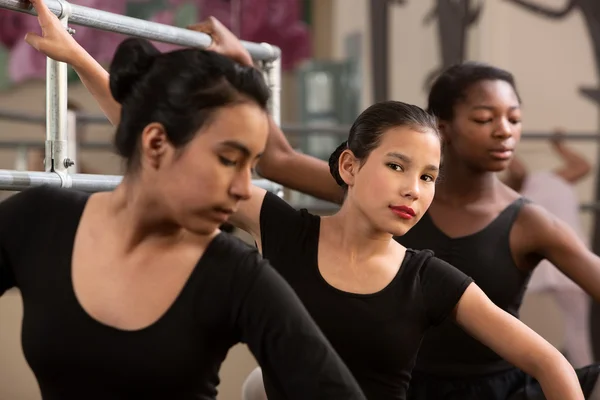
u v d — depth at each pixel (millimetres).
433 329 2482
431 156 1878
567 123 7609
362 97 8336
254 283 1440
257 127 1382
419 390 2504
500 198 2590
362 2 8398
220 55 1394
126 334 1427
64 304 1456
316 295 1946
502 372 2510
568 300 5676
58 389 1478
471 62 2662
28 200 1544
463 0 7789
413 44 8047
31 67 8125
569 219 6344
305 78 8406
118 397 1448
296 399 1421
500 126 2498
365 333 1901
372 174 1887
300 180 2555
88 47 7785
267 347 1433
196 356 1441
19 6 1986
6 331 3160
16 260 1520
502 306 2531
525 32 7672
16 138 8148
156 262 1461
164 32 2336
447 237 2531
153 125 1388
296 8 8812
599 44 7547
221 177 1373
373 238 1944
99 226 1497
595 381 2264
